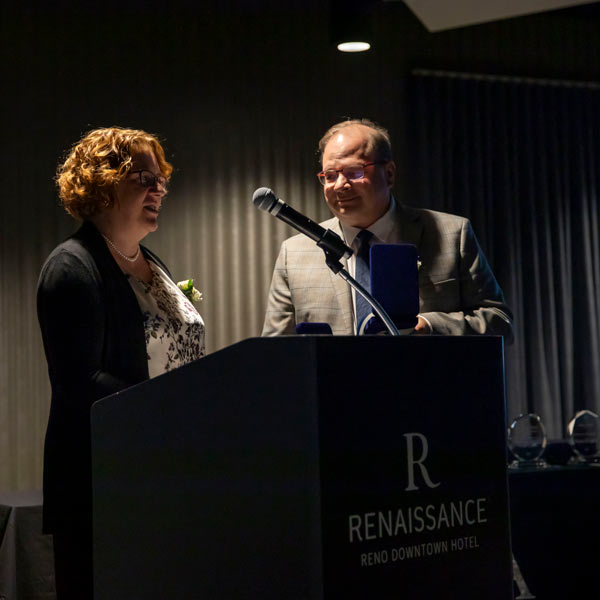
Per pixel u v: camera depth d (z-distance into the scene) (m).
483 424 0.96
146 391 1.00
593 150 6.25
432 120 5.89
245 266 5.53
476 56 6.05
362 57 5.82
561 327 6.06
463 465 0.93
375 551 0.83
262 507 0.85
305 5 5.75
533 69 6.16
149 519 0.98
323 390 0.81
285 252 2.63
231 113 5.56
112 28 5.39
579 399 6.11
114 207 1.89
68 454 1.51
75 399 1.53
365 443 0.84
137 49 5.42
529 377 5.97
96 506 1.07
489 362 0.98
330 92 5.74
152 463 0.98
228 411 0.89
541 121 6.14
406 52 5.92
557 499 2.99
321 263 2.54
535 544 2.96
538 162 6.13
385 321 1.32
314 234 1.43
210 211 5.49
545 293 6.04
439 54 5.98
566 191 6.17
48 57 5.29
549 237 6.11
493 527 0.95
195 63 5.52
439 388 0.92
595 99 6.28
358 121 2.56
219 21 5.59
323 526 0.79
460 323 2.28
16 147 5.21
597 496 3.04
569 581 2.98
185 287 2.34
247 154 5.57
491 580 0.94
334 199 2.47
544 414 5.93
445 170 5.92
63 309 1.57
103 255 1.70
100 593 1.06
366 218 2.49
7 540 2.36
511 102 6.09
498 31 6.11
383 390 0.86
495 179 6.03
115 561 1.03
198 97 5.51
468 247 2.51
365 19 4.70
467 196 5.92
